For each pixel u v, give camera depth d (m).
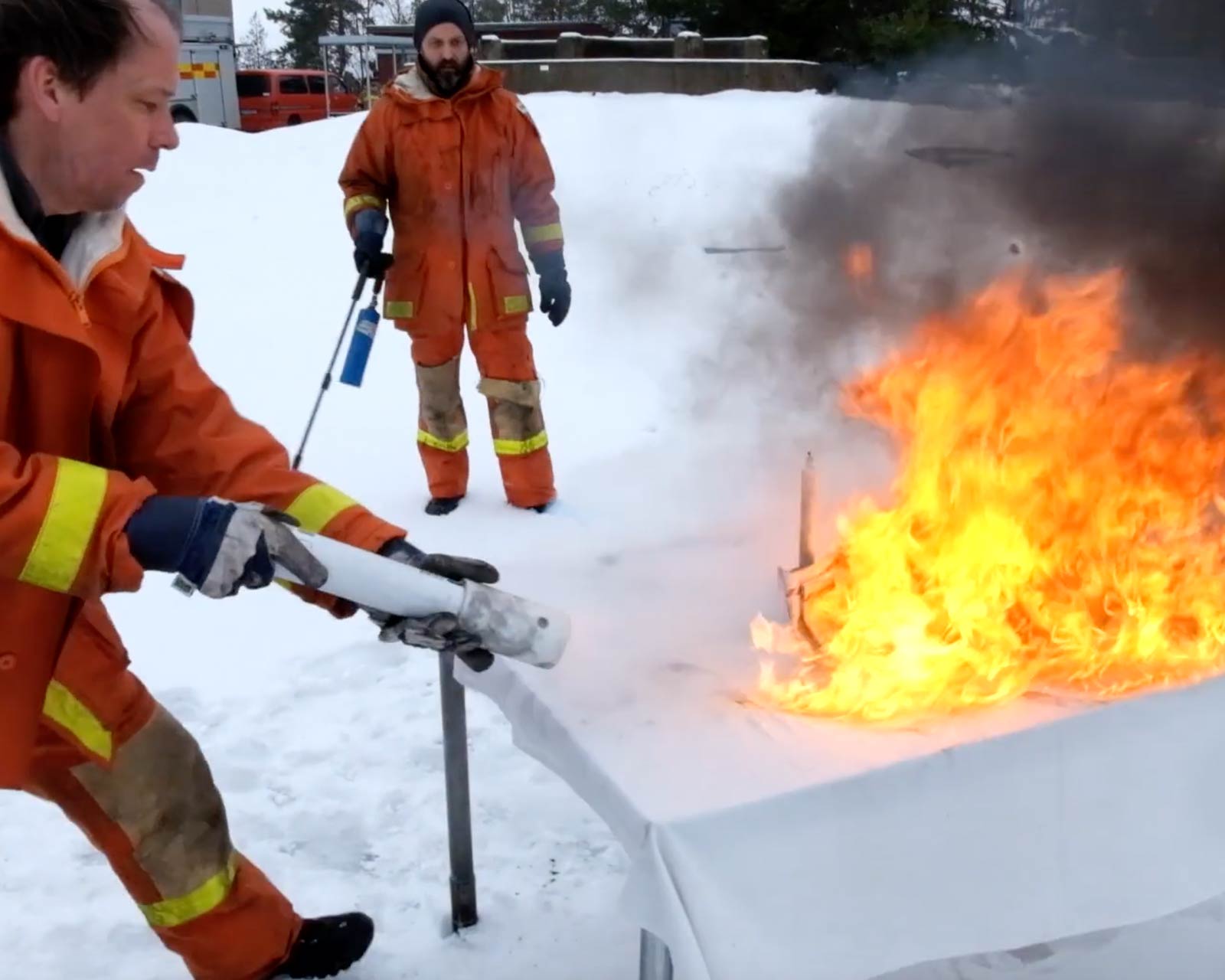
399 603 1.37
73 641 1.69
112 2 1.29
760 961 1.29
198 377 1.75
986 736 1.38
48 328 1.39
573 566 2.02
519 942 2.24
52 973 2.17
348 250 7.99
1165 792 1.49
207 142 10.28
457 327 4.12
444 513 4.25
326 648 3.34
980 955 2.06
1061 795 1.43
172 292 1.72
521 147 4.08
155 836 1.84
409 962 2.19
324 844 2.53
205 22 18.98
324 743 2.89
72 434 1.51
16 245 1.35
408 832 2.57
